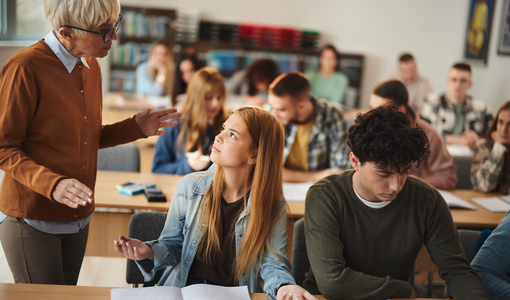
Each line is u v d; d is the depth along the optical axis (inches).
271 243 57.3
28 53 55.5
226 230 58.8
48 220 58.7
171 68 214.1
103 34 55.7
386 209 55.7
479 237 72.2
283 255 56.8
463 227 94.4
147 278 56.5
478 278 53.0
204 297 48.9
